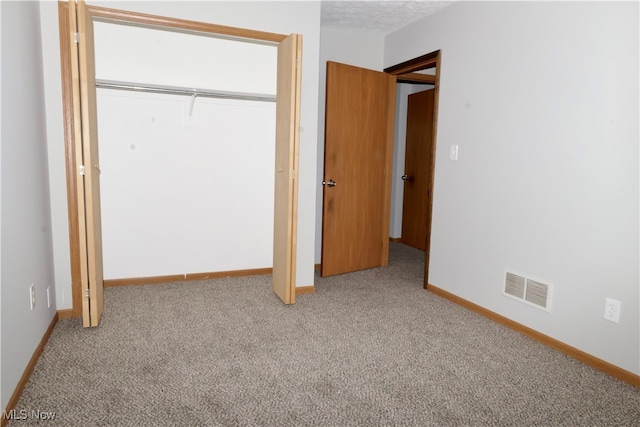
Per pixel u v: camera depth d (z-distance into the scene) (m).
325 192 3.80
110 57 3.35
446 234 3.39
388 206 4.32
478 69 3.04
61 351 2.29
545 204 2.56
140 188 3.51
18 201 1.93
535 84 2.60
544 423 1.78
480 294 3.06
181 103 3.56
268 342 2.48
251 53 3.77
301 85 3.10
